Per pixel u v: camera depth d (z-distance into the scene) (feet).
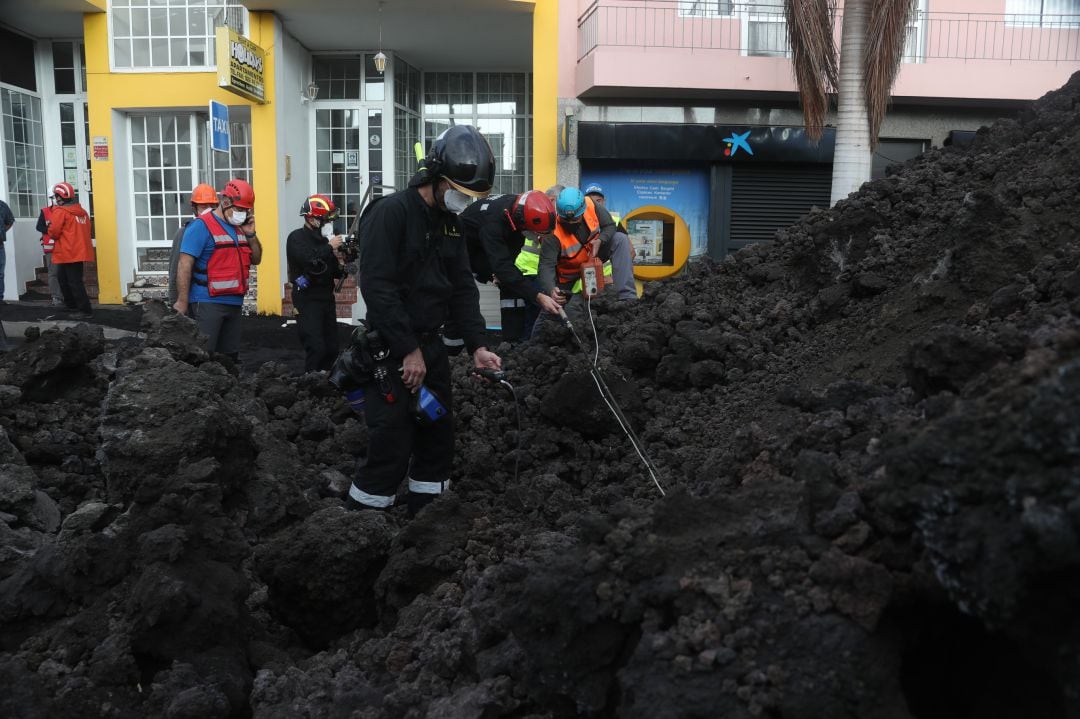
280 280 53.01
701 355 18.56
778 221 51.75
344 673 10.65
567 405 17.35
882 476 7.99
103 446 14.19
